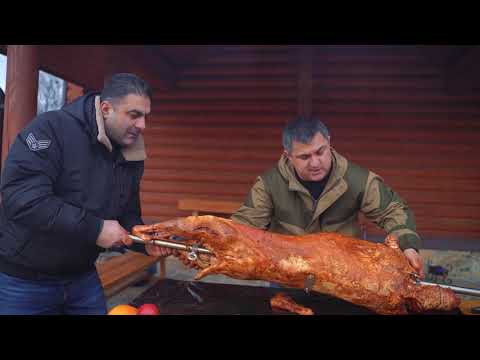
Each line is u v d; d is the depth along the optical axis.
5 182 1.49
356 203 2.01
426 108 5.46
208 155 6.02
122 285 3.28
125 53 4.14
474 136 5.39
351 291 1.52
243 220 2.17
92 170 1.68
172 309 1.68
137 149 1.85
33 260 1.65
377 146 5.59
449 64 5.23
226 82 5.91
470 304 1.81
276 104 5.82
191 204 4.75
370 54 5.53
